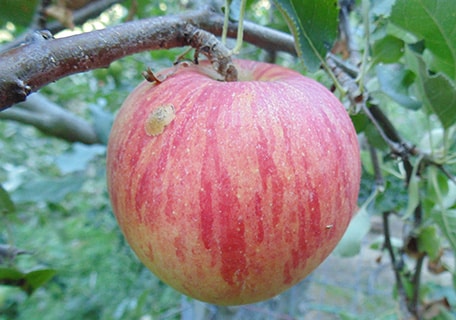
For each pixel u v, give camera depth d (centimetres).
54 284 48
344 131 11
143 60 34
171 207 9
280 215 9
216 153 9
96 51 10
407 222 19
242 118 9
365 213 17
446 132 15
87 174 32
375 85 20
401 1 13
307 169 10
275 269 10
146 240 10
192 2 24
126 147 10
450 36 13
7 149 50
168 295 41
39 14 12
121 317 42
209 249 10
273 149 9
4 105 8
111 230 45
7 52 9
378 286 49
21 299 35
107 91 39
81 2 14
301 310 45
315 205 10
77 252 58
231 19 14
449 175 16
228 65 11
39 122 29
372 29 16
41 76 9
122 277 50
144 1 21
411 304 20
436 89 14
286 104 10
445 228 16
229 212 9
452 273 20
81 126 30
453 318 20
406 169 16
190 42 11
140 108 10
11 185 32
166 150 10
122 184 10
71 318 47
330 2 13
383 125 16
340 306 48
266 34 16
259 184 9
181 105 10
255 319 36
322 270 52
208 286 10
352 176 11
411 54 15
